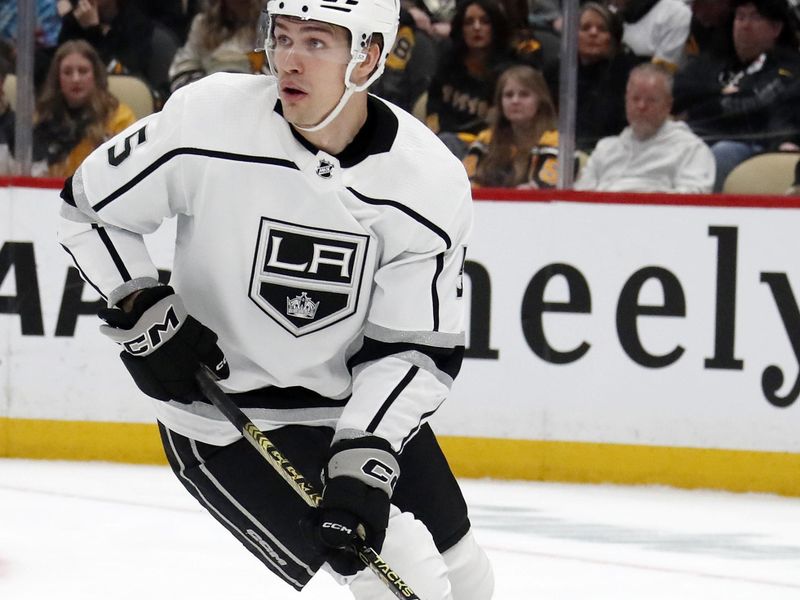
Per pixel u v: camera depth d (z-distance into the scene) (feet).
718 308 53.21
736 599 35.86
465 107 55.93
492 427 54.19
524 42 55.16
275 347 22.74
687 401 53.36
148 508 45.52
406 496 23.77
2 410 55.52
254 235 21.98
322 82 21.06
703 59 54.60
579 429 53.88
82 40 56.39
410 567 21.86
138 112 57.06
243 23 56.44
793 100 54.49
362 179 21.74
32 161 56.95
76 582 35.22
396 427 21.76
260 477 22.93
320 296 22.29
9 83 56.44
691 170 55.11
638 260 53.52
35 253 55.06
